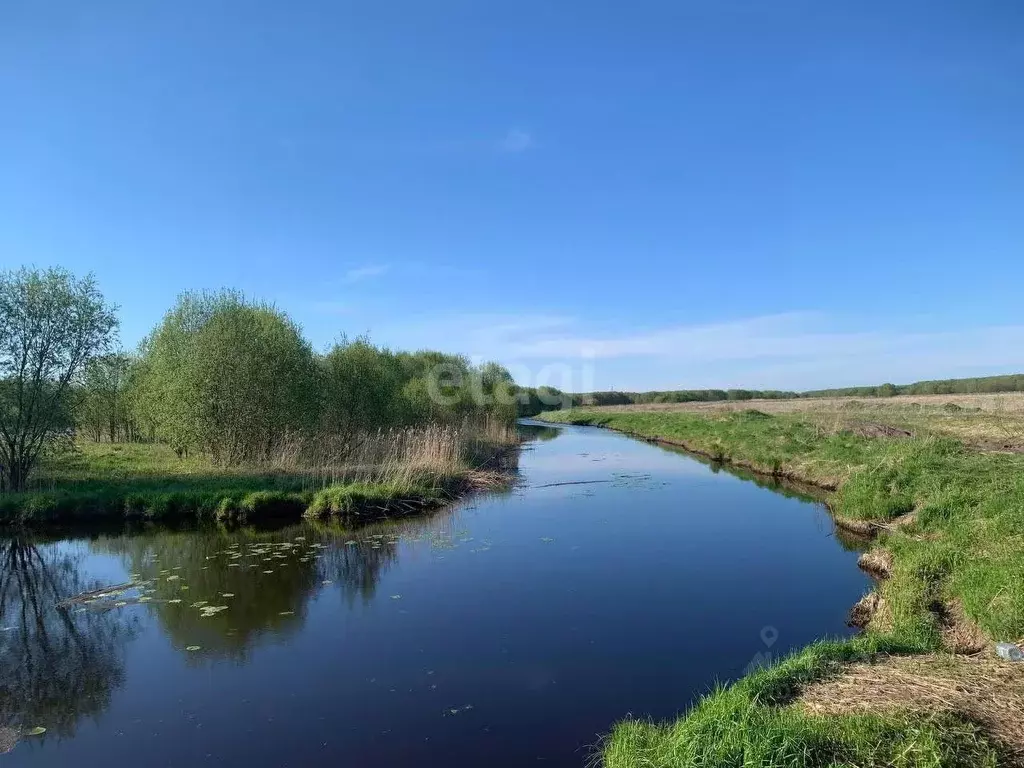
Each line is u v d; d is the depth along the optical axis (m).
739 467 24.31
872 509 13.40
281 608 9.42
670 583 10.13
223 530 14.43
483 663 7.36
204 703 6.62
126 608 9.57
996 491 11.46
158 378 21.03
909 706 4.70
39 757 5.71
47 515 14.84
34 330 16.41
